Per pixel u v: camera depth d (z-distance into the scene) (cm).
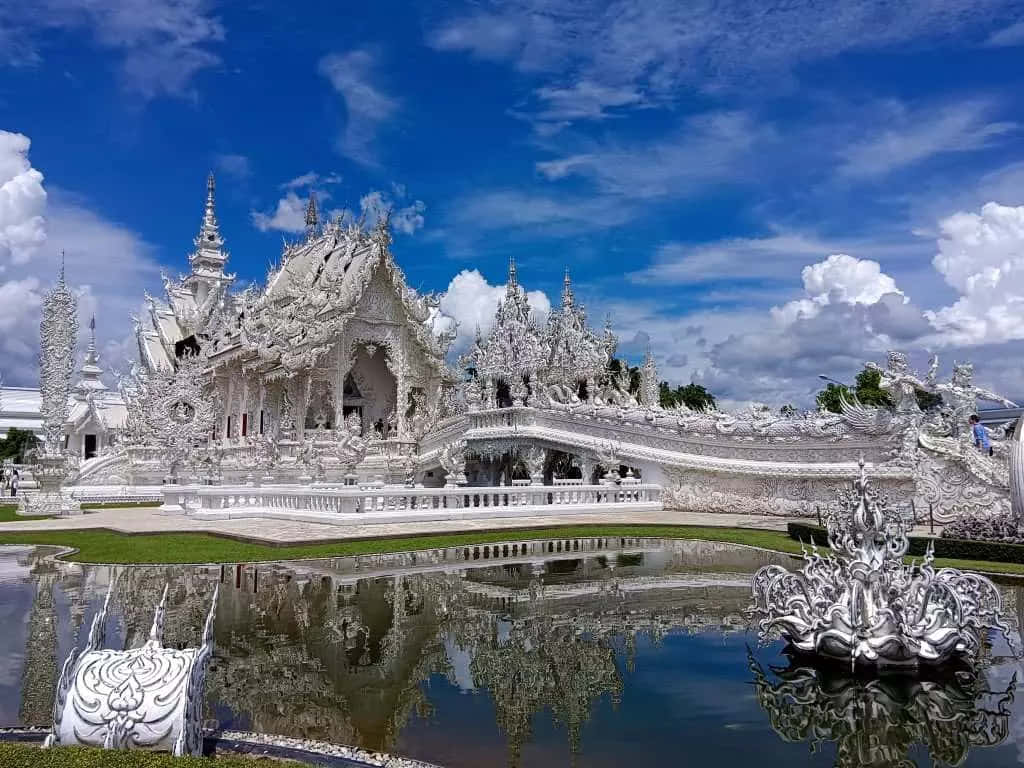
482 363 4391
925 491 2462
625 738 684
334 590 1397
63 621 1132
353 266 4897
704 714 747
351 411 5388
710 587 1429
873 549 904
